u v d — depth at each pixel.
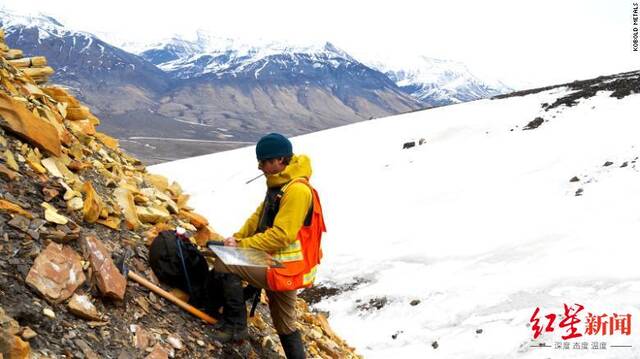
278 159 3.81
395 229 29.17
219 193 51.12
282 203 3.77
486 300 16.17
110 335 3.51
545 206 26.72
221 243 3.91
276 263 3.74
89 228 4.24
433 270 21.09
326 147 57.69
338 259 25.42
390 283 20.64
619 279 14.98
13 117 4.26
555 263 17.81
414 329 15.94
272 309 4.23
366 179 44.16
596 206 24.20
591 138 36.41
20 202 3.83
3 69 4.95
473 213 28.78
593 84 52.16
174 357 3.77
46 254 3.52
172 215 5.80
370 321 17.98
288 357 4.29
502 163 37.59
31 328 3.10
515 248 21.14
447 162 41.88
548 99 50.88
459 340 14.13
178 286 4.44
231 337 4.25
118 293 3.69
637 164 28.69
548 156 36.06
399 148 49.78
